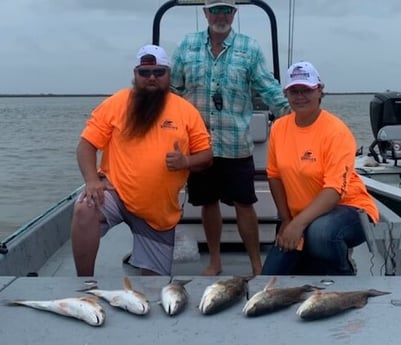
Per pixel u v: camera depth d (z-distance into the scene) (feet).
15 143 74.23
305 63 8.96
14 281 8.19
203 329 6.80
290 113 9.93
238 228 10.99
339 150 8.67
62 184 41.93
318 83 8.82
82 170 9.38
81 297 7.54
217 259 11.17
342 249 8.66
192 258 11.68
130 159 9.23
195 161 9.40
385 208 10.86
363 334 6.60
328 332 6.67
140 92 9.26
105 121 9.48
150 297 7.66
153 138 9.19
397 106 19.35
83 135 9.57
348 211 8.81
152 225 9.49
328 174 8.70
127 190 9.27
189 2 12.51
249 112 10.73
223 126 10.48
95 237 9.06
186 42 10.65
